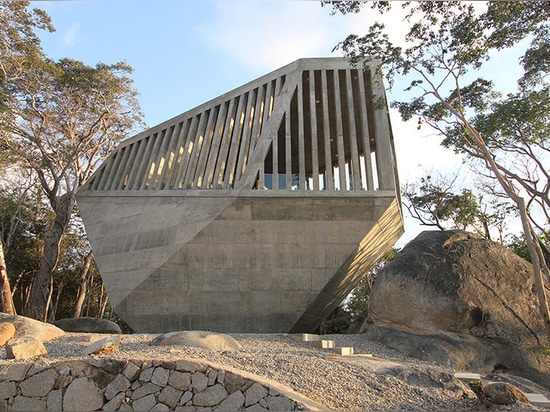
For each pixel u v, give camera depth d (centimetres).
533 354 1267
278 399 692
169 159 2141
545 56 1803
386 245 2316
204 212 1884
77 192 2214
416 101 1897
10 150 2875
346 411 728
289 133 1944
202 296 1836
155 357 798
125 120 3281
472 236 1580
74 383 741
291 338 1459
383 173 1872
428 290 1381
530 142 2080
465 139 1898
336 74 2038
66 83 2917
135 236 2014
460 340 1292
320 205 1844
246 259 1834
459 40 1584
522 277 1446
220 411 701
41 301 2753
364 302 3722
